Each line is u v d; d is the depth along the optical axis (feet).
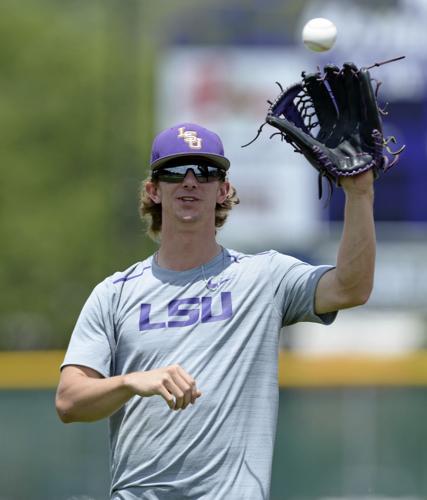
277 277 45.62
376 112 43.42
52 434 99.96
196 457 44.04
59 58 328.08
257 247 214.90
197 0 284.82
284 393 106.11
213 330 44.80
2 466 100.17
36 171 325.01
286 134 44.21
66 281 322.96
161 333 45.01
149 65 294.66
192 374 44.37
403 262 216.13
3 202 324.19
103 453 98.48
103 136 320.70
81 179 324.80
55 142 325.42
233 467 43.98
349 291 44.09
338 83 44.11
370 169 43.19
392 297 219.41
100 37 328.70
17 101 327.47
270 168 213.46
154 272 46.06
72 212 323.37
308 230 213.66
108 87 296.71
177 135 45.78
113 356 45.98
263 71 213.66
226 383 44.37
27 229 322.75
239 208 213.87
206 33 215.72
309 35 47.03
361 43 206.69
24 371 119.24
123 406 45.47
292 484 102.89
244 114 213.87
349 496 102.53
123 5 294.87
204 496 43.91
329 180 44.34
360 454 103.60
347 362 123.85
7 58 328.08
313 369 123.65
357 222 43.39
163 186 45.93
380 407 104.73
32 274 322.75
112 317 45.88
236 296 45.29
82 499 98.48
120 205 285.23
